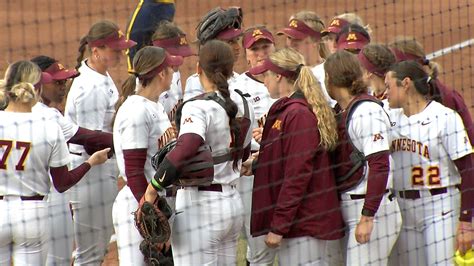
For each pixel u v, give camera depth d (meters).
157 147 24.27
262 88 27.86
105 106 27.36
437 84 25.52
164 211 22.86
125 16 68.38
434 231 24.78
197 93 27.86
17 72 24.28
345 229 24.19
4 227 23.41
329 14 67.25
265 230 24.41
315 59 29.47
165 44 28.36
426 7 69.00
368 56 25.42
